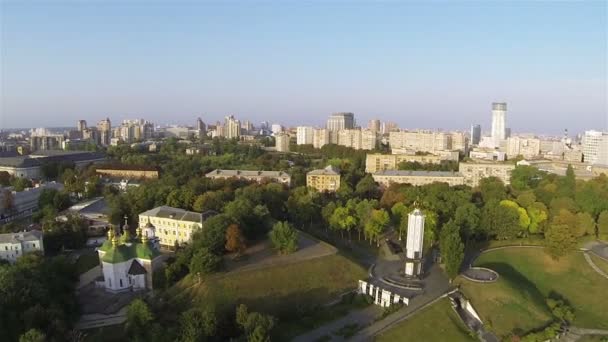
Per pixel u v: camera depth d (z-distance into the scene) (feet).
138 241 539.29
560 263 602.44
